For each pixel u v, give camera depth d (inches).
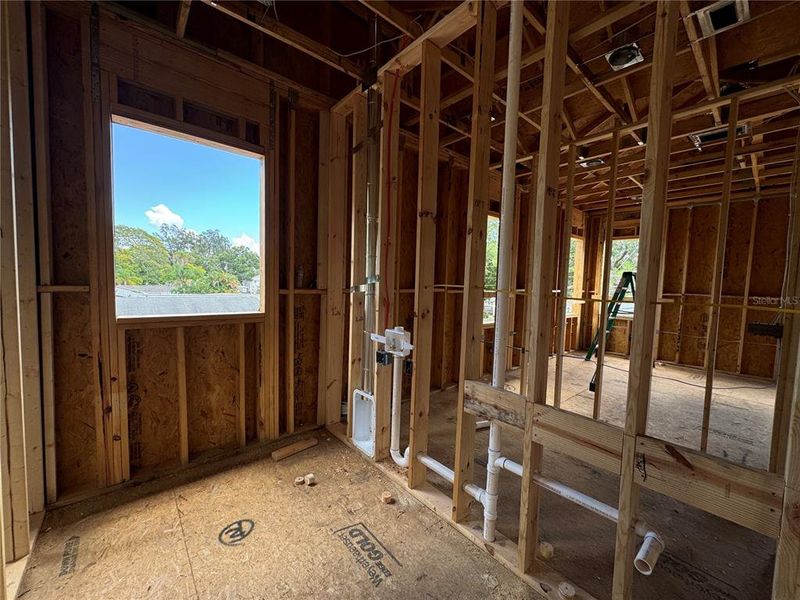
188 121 86.2
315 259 115.9
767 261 195.8
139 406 85.7
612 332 258.4
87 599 52.6
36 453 70.2
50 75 71.0
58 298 74.3
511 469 61.5
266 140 98.0
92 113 73.1
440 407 140.0
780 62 93.0
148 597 53.2
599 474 93.0
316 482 85.1
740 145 138.6
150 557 60.7
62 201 73.4
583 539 68.3
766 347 196.7
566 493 53.6
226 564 59.7
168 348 89.4
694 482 40.8
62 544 63.1
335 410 117.7
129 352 83.7
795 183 80.2
